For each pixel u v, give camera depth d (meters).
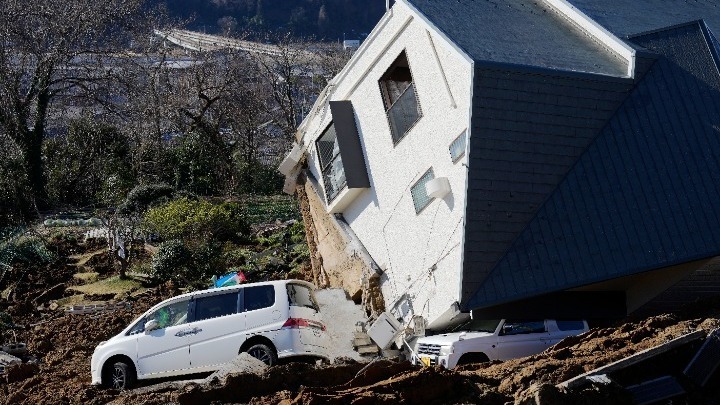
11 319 24.39
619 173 17.98
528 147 17.86
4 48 39.69
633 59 18.73
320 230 25.14
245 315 17.83
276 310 17.81
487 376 14.39
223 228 32.03
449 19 19.91
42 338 22.38
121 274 28.70
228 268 28.97
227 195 43.00
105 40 48.66
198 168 43.34
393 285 21.09
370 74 22.38
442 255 19.02
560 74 18.20
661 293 18.02
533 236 17.52
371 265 21.80
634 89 18.62
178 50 72.06
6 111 39.53
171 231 30.70
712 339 13.72
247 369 16.20
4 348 21.12
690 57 19.22
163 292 26.94
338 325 20.86
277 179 45.25
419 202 20.17
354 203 23.31
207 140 45.38
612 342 15.06
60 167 42.12
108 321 23.34
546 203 17.73
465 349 17.03
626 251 17.48
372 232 22.31
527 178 17.77
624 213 17.72
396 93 21.73
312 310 18.42
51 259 31.16
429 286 19.44
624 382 13.65
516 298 17.17
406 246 20.64
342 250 23.50
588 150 18.14
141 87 47.75
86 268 30.27
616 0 22.00
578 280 17.30
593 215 17.69
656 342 14.33
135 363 17.83
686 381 13.70
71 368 19.80
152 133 45.59
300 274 27.66
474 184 17.48
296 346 17.58
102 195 40.28
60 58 40.59
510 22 20.69
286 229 34.25
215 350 17.73
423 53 20.11
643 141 18.23
